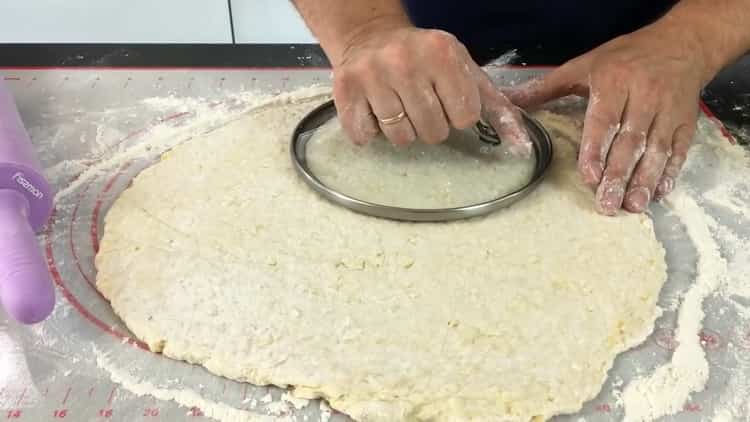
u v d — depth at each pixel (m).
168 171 0.87
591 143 0.84
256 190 0.84
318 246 0.75
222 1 1.80
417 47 0.77
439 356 0.63
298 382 0.60
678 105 0.89
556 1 1.23
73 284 0.72
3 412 0.58
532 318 0.67
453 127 0.87
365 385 0.60
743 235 0.81
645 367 0.64
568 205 0.82
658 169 0.84
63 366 0.63
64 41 1.83
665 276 0.74
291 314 0.66
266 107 1.04
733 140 0.98
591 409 0.60
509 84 1.12
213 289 0.69
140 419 0.58
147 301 0.68
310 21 0.95
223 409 0.59
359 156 0.87
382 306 0.68
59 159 0.92
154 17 1.82
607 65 0.91
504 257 0.74
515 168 0.86
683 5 1.02
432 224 0.78
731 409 0.60
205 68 1.14
